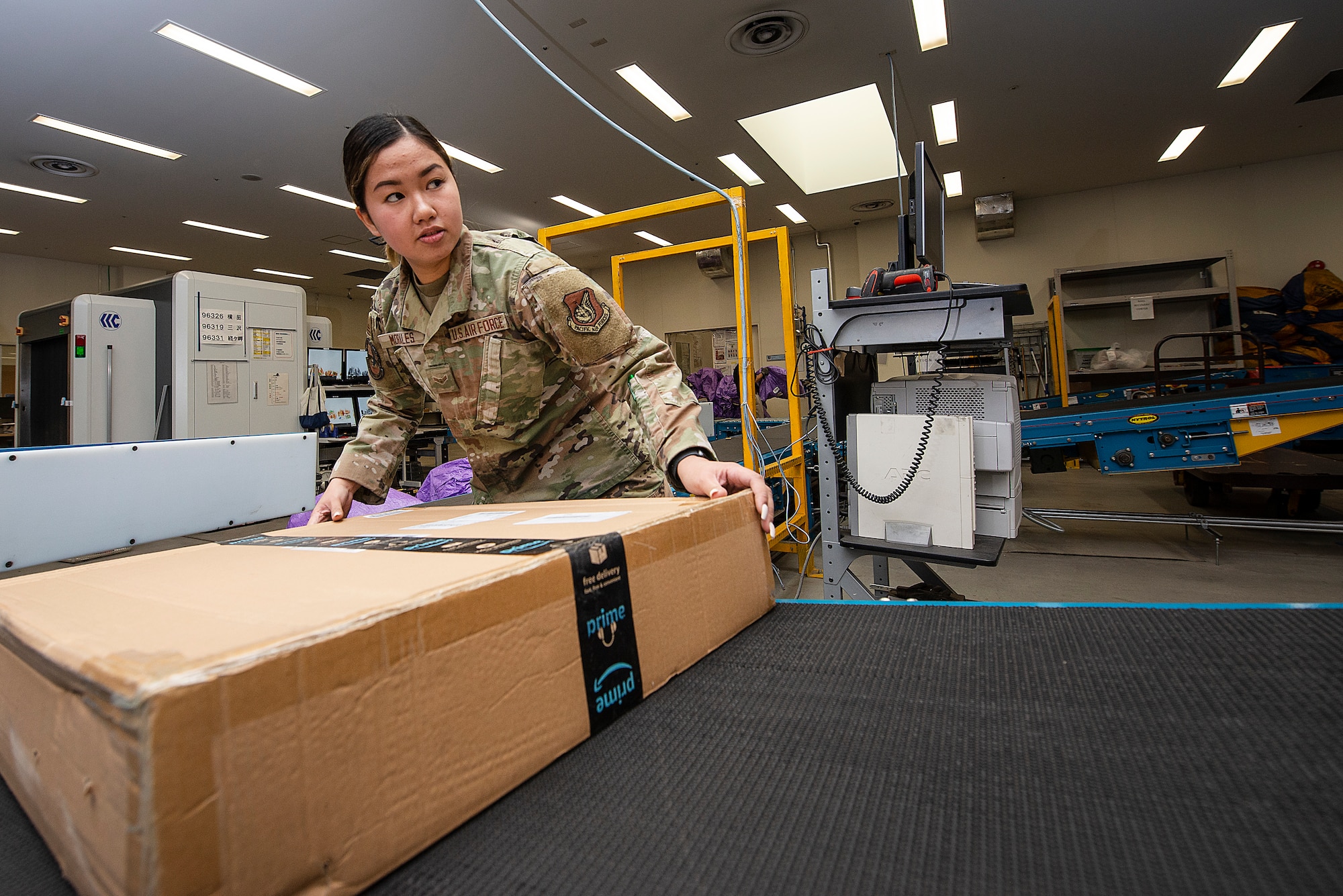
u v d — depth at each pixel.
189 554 0.57
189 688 0.24
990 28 4.14
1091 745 0.39
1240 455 2.81
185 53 3.95
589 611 0.44
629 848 0.32
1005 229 7.58
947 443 1.62
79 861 0.28
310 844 0.27
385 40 3.91
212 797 0.24
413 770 0.32
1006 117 5.48
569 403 1.00
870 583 2.85
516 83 4.53
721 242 2.80
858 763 0.39
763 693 0.49
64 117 4.70
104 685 0.24
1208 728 0.40
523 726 0.38
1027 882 0.28
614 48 4.15
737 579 0.62
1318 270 6.18
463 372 0.90
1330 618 0.55
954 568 3.04
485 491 1.10
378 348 1.00
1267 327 6.18
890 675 0.50
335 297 11.50
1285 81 4.96
